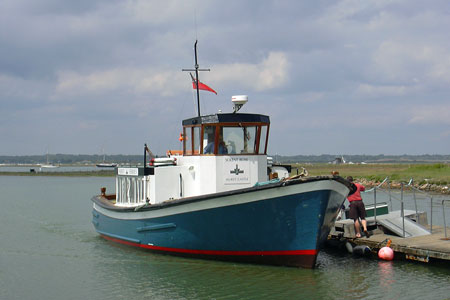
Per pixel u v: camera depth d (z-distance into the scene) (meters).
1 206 42.94
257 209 14.25
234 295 13.38
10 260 18.59
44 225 29.22
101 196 24.30
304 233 14.20
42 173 155.50
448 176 61.94
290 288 13.82
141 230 17.69
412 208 35.16
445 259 15.91
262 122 16.11
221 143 15.88
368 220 19.58
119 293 13.91
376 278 14.95
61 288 14.64
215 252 15.77
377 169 95.94
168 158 18.25
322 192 13.58
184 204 15.50
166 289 14.04
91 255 18.95
